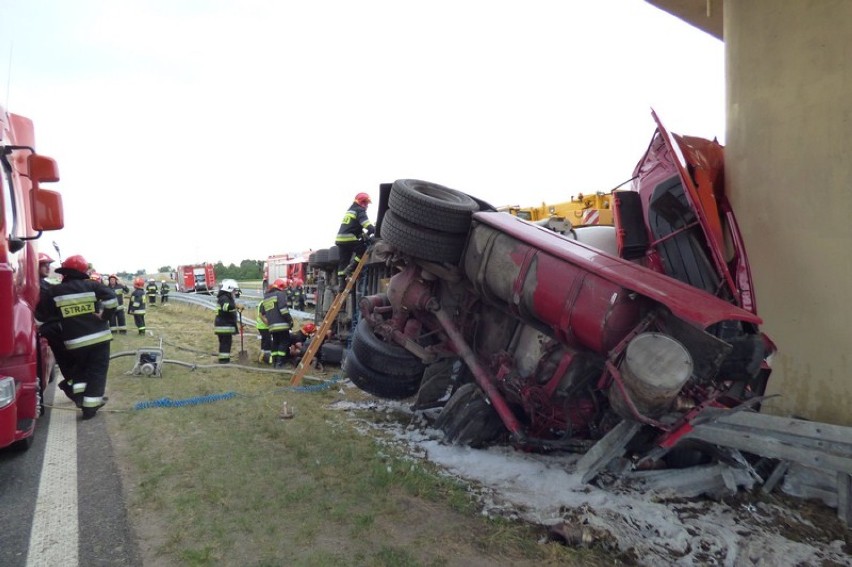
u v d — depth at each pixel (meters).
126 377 8.18
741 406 3.58
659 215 4.46
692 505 3.65
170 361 9.21
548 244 4.11
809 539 3.27
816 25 4.17
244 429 5.30
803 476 3.76
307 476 4.07
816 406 4.15
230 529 3.26
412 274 5.57
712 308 3.28
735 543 3.13
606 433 4.14
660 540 3.19
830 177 4.09
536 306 4.11
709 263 4.24
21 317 4.52
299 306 25.70
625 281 3.52
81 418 5.91
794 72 4.31
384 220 5.45
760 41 4.55
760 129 4.55
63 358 6.19
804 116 4.25
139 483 3.99
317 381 7.98
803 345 4.24
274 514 3.46
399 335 5.70
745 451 3.97
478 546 3.13
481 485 3.99
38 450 4.83
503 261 4.44
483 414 4.82
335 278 11.31
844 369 4.02
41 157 4.66
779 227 4.41
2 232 4.05
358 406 6.43
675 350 3.29
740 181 4.75
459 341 5.15
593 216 9.86
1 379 3.83
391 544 3.12
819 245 4.16
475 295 5.26
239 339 14.31
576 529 3.20
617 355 3.55
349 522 3.37
